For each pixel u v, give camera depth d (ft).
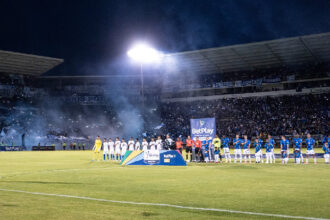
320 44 195.11
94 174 60.59
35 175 60.08
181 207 30.42
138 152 84.48
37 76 276.21
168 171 64.95
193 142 90.94
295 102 219.00
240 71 246.47
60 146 233.96
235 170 65.31
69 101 268.00
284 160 92.89
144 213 27.96
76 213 27.94
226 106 237.66
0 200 34.24
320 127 191.01
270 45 203.41
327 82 218.59
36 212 28.35
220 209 29.50
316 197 34.65
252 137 195.72
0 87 249.55
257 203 31.94
